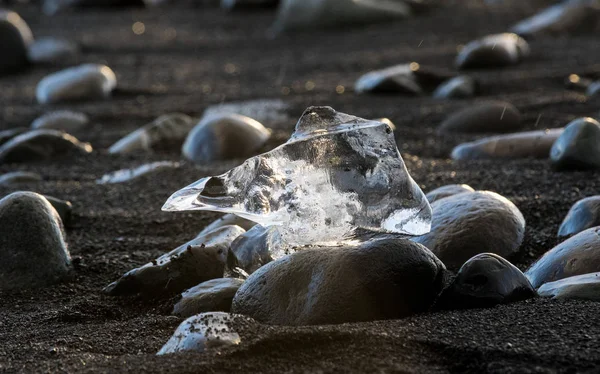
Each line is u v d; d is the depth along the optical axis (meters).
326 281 4.52
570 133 8.07
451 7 23.38
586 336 4.11
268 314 4.55
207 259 5.47
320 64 17.22
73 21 24.84
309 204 4.81
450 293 4.71
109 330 4.75
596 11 19.47
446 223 5.83
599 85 12.48
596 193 7.20
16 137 10.41
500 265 4.78
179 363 3.93
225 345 4.06
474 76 14.42
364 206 4.82
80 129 12.14
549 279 5.30
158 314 5.08
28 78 17.08
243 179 4.66
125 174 8.92
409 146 9.91
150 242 6.56
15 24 17.91
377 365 3.91
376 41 19.69
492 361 3.86
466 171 8.27
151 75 16.77
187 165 9.19
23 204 5.82
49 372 4.04
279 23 22.08
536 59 15.97
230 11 26.06
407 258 4.62
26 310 5.27
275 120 12.09
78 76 14.51
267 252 5.19
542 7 22.95
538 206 6.91
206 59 18.73
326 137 4.77
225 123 9.79
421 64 16.28
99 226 6.97
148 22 24.52
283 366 3.93
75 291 5.57
